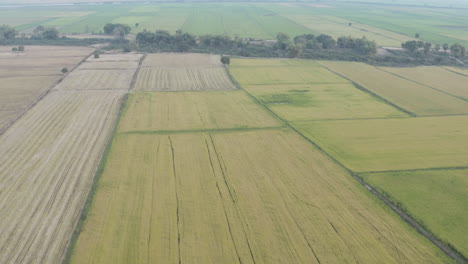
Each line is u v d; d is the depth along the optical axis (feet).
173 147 153.28
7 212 110.52
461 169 139.85
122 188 122.31
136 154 146.41
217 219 107.45
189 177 130.00
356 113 201.46
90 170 135.74
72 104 207.51
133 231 101.71
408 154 152.05
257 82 260.21
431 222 107.55
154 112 194.80
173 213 109.81
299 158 146.00
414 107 215.10
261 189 123.24
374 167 140.36
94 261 90.79
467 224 107.04
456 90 251.80
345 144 160.35
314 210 112.47
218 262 91.04
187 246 96.43
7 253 94.02
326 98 226.79
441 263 92.17
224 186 124.67
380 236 101.55
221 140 161.27
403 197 120.16
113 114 192.85
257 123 182.50
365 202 117.19
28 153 148.25
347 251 95.45
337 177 132.05
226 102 214.28
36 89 234.99
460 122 191.11
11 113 193.06
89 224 104.27
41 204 114.73
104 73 274.98
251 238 99.81
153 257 92.27
